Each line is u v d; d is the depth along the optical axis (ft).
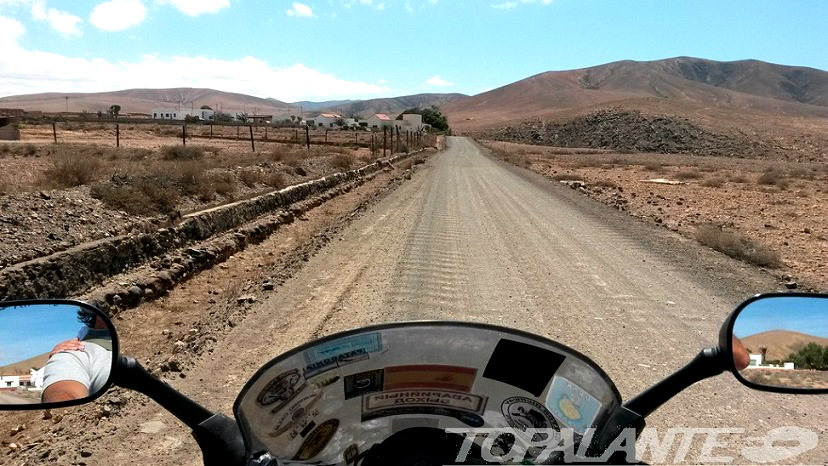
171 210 42.86
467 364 8.29
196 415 7.83
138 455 13.88
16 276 24.73
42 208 35.19
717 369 7.86
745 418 15.66
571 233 47.80
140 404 16.49
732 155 436.76
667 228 51.96
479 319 24.30
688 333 23.11
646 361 19.95
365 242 41.81
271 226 47.50
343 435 8.13
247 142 222.69
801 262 39.58
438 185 91.66
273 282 29.91
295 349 8.31
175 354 19.99
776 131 494.59
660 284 31.30
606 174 142.20
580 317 24.99
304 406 8.25
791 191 104.99
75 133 231.09
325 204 66.28
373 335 8.25
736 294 29.48
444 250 39.32
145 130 295.07
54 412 16.63
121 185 45.11
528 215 58.39
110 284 28.48
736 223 58.49
